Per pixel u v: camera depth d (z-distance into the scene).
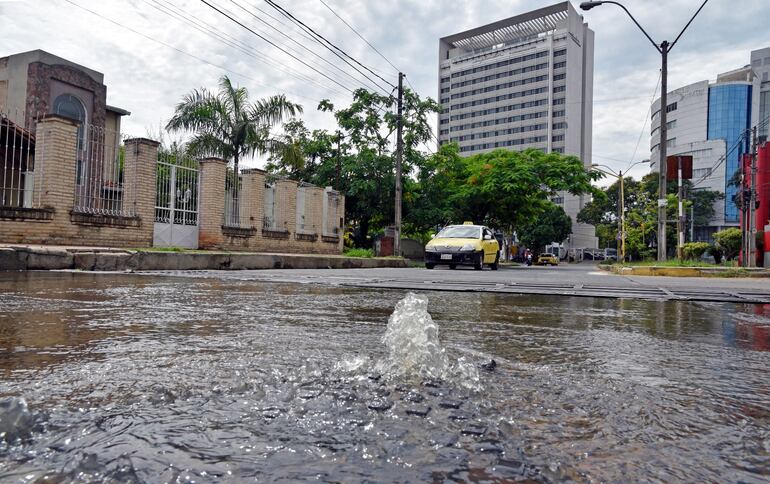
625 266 13.51
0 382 1.33
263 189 15.80
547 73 90.38
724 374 1.62
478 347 2.07
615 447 0.93
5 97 15.45
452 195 25.38
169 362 1.60
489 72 97.12
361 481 0.74
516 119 93.88
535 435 0.98
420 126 23.39
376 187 22.45
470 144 99.50
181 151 17.97
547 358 1.85
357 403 1.14
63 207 9.83
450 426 1.00
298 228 18.22
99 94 16.77
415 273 10.70
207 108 17.77
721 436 1.01
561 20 91.94
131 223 11.22
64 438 0.90
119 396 1.20
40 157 9.75
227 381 1.34
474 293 5.20
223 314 3.01
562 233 65.25
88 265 7.97
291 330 2.40
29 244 9.25
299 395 1.20
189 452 0.84
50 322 2.54
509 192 24.16
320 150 23.78
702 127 77.31
